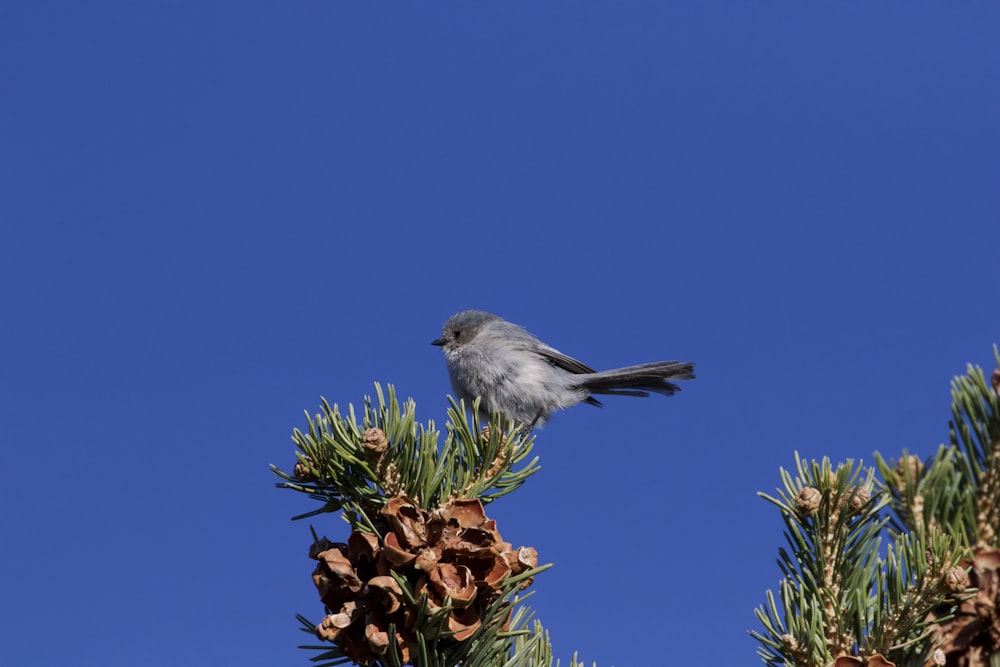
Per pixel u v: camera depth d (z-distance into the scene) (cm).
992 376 509
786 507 536
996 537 498
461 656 562
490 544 558
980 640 481
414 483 606
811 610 512
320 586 561
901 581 491
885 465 525
